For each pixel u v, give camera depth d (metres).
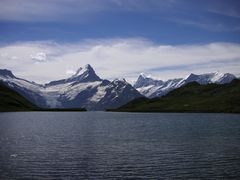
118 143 108.44
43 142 110.25
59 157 80.62
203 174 63.38
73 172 64.88
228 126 182.00
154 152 88.75
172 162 74.62
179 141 113.25
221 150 91.69
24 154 84.56
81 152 88.75
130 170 66.75
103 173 64.25
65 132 151.12
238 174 63.25
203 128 170.12
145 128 177.25
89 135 137.00
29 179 59.50
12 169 66.75
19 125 193.12
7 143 106.06
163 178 60.62
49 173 63.91
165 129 168.00
